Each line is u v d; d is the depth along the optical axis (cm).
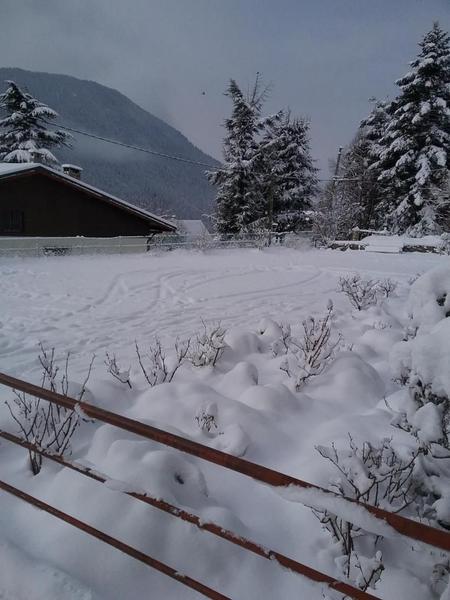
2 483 205
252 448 309
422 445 241
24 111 3500
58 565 188
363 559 183
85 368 548
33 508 221
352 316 781
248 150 3241
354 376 426
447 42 2947
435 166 2938
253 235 2642
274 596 189
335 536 219
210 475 275
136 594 181
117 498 214
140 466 232
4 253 1675
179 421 336
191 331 736
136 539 197
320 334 475
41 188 2094
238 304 965
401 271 1552
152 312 872
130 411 360
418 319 302
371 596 125
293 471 278
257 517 244
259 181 3219
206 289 1145
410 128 2981
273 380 451
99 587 181
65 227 2192
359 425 333
